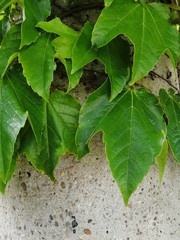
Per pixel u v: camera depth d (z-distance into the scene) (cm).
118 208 35
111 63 31
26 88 32
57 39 30
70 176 35
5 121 31
